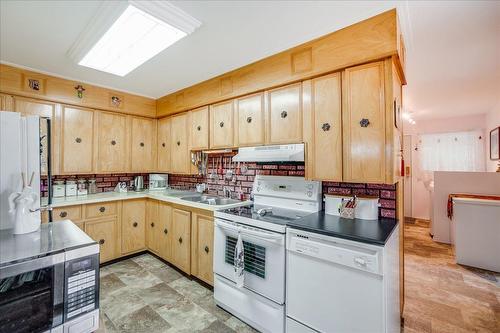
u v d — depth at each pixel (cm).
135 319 196
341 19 166
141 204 333
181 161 328
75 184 307
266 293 175
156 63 238
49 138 151
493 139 429
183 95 320
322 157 189
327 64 184
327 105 188
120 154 336
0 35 191
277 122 218
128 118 345
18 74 248
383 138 163
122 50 209
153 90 328
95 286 104
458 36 199
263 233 175
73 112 291
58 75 272
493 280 276
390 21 158
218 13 159
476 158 506
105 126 321
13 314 88
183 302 221
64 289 96
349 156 175
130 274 275
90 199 283
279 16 162
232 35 186
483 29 188
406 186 598
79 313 100
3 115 122
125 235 314
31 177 125
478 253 311
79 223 273
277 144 218
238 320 197
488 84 315
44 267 91
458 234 323
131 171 348
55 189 290
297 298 159
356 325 135
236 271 184
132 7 149
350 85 176
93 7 157
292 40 194
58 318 94
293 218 190
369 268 129
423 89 336
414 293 247
